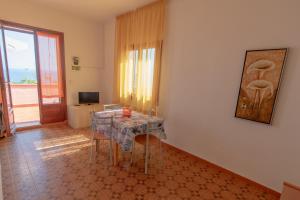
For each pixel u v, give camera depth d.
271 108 1.90
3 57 3.19
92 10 3.70
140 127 2.18
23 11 3.34
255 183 2.11
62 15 3.86
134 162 2.56
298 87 1.74
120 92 4.03
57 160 2.51
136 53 3.52
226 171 2.38
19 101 5.63
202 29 2.49
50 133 3.59
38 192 1.82
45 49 3.76
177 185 2.06
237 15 2.12
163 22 2.95
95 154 2.73
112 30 4.32
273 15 1.84
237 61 2.17
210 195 1.92
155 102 3.17
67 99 4.23
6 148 2.82
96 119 2.48
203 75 2.55
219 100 2.40
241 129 2.21
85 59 4.41
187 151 2.88
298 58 1.72
